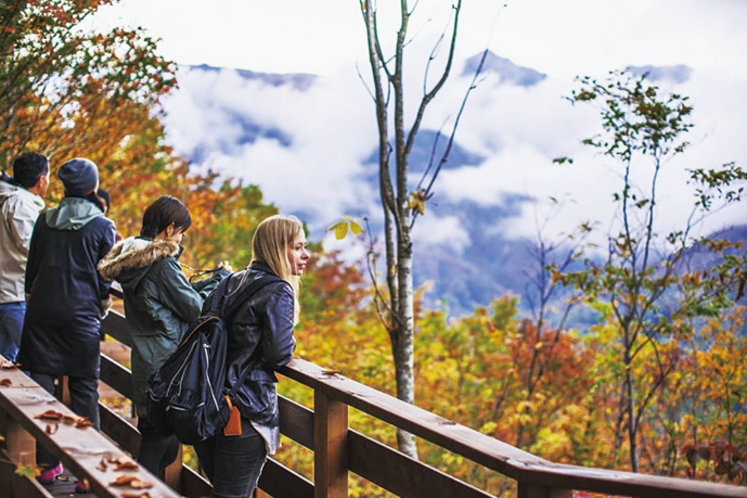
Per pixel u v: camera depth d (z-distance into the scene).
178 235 3.86
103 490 2.21
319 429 3.23
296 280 3.26
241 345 3.09
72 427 2.76
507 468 2.29
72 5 6.99
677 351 8.86
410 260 6.13
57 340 4.18
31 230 4.66
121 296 4.66
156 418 3.05
